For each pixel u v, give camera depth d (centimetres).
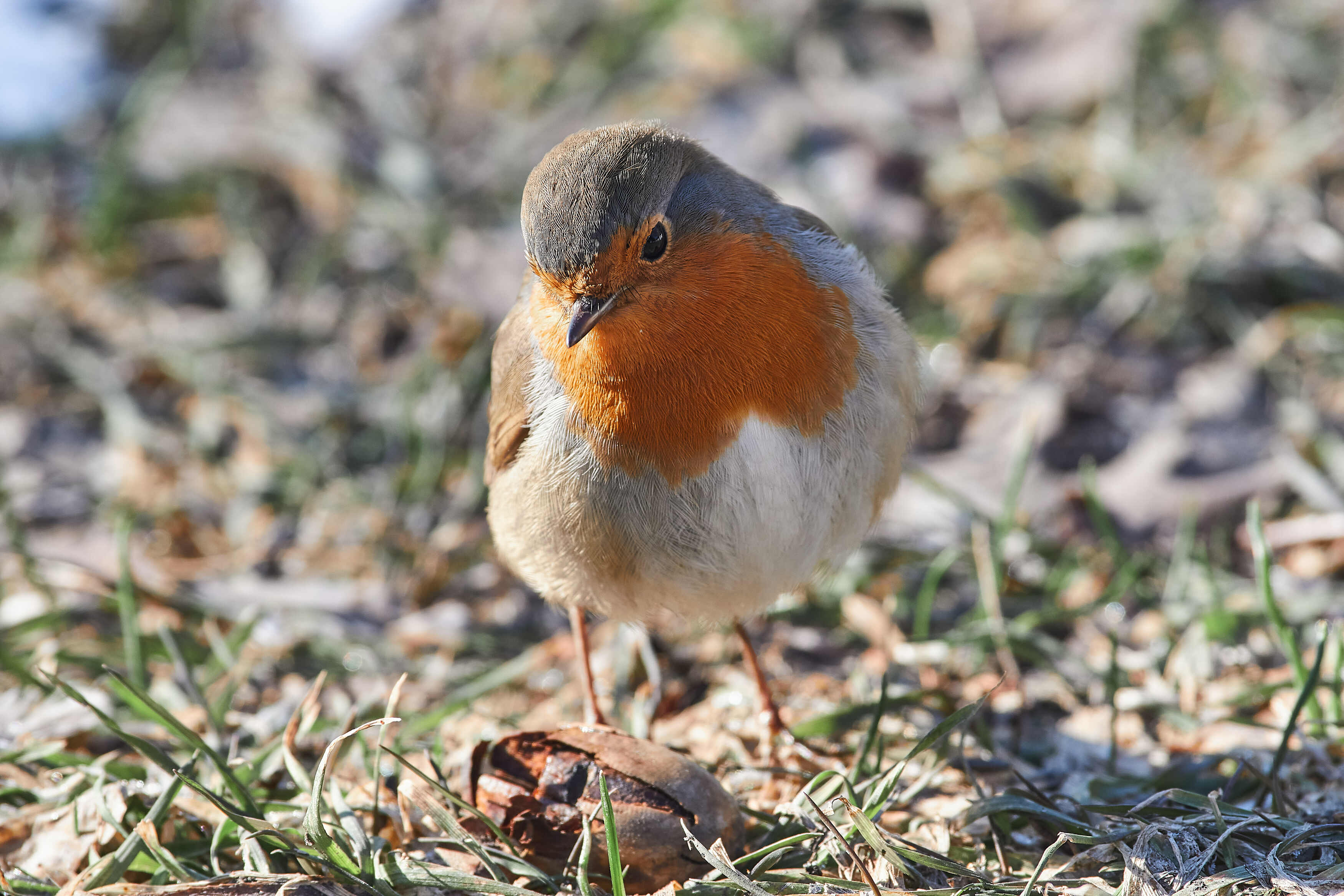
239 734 811
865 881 626
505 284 1249
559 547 734
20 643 931
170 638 838
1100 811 664
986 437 1095
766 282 683
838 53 1468
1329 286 1166
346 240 1344
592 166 667
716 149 1383
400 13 1700
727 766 780
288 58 1620
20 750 750
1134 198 1285
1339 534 962
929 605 918
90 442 1191
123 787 692
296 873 632
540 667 927
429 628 971
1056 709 852
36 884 636
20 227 1428
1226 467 1031
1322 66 1398
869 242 1272
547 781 659
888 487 757
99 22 1761
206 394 1197
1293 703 794
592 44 1555
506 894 614
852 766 780
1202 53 1430
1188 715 812
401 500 1091
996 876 642
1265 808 704
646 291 668
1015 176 1312
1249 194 1227
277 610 977
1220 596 909
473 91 1573
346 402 1191
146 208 1438
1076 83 1419
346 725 779
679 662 924
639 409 686
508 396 756
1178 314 1167
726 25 1519
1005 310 1202
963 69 1438
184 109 1538
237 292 1328
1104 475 1045
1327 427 1058
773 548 716
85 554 1047
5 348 1273
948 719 673
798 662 922
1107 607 935
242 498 1110
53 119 1599
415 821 694
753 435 691
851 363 713
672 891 614
